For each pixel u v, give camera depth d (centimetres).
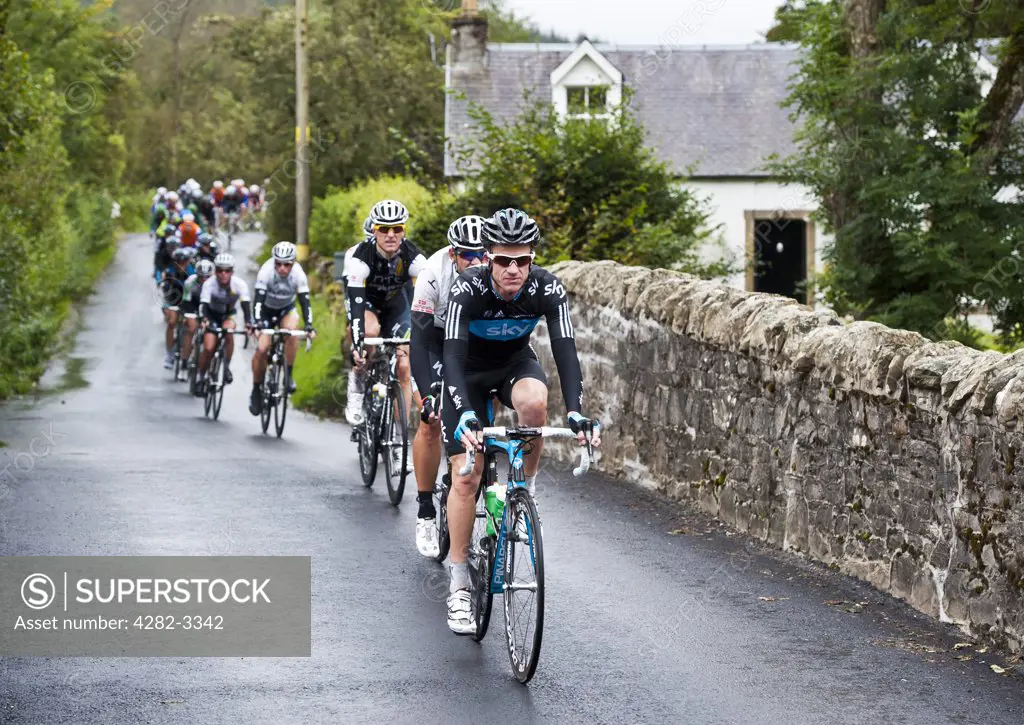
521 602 945
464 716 860
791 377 1359
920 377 1121
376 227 1642
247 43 7331
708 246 5209
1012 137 2809
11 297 3559
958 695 907
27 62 2864
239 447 2230
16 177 4178
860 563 1233
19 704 871
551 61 5859
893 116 2803
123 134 9269
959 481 1069
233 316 2806
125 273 7012
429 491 1330
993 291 2652
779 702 892
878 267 2755
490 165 3450
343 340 2859
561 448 2103
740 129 5469
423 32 7488
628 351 1844
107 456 2081
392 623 1094
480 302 1006
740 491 1481
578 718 859
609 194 3491
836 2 2830
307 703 882
